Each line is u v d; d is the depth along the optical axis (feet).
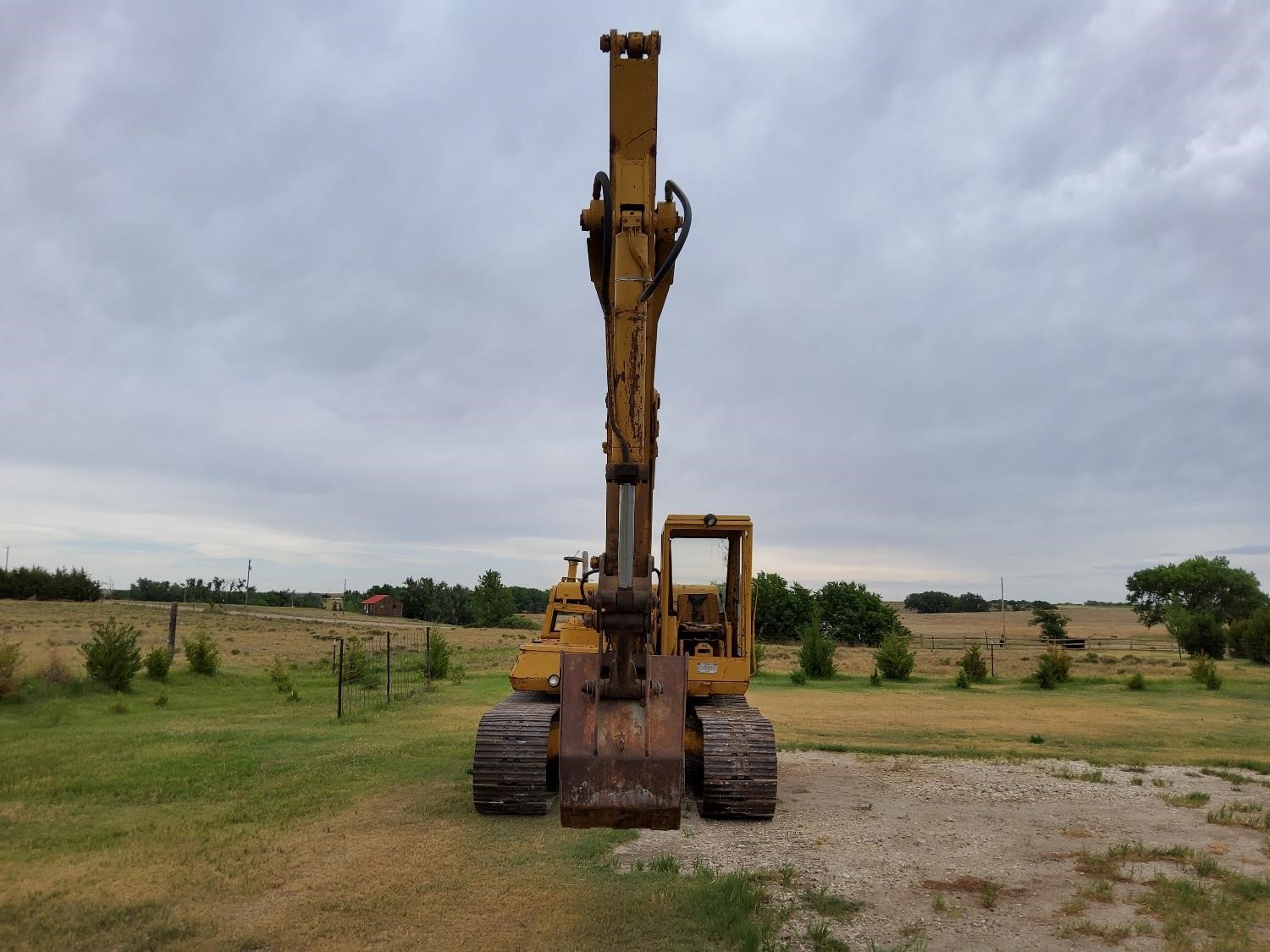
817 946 17.04
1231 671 115.14
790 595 241.14
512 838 24.61
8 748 39.17
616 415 17.48
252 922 18.12
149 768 34.37
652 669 16.60
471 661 109.50
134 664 67.10
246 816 26.96
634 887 20.42
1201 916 18.98
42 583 291.17
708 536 32.53
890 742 46.55
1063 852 24.36
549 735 29.07
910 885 21.16
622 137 19.70
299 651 132.57
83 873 21.22
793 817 28.40
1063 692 82.28
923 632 305.12
